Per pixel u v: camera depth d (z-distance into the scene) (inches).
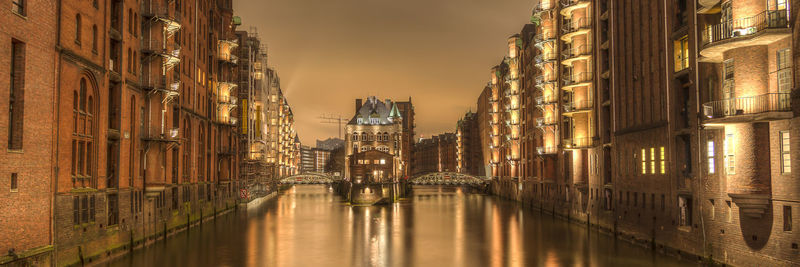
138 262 1214.3
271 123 4734.3
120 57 1282.0
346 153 4877.0
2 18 849.5
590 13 1872.5
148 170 1443.2
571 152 2089.1
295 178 5196.9
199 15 2054.6
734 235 1021.8
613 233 1628.9
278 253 1416.1
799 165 862.5
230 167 2672.2
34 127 937.5
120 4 1284.4
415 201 3735.2
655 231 1346.0
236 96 2945.4
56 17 1005.2
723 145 1056.8
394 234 1833.2
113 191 1240.2
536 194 2810.0
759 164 951.0
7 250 863.7
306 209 2957.7
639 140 1440.7
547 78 2427.4
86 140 1135.0
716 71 1079.6
